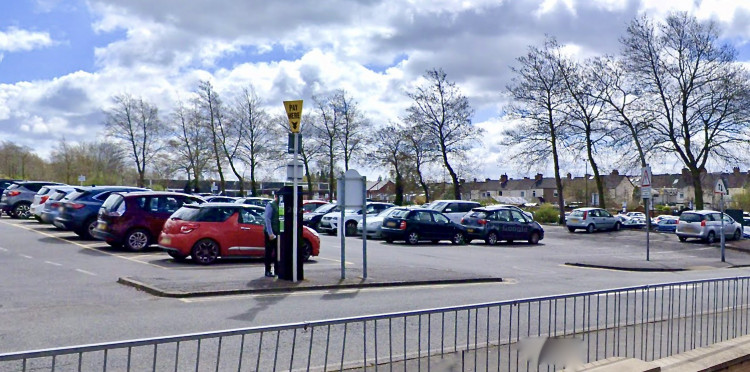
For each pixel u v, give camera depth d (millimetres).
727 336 8016
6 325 8062
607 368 5656
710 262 21828
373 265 15844
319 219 29250
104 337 7539
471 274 14633
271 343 7402
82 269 13484
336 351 7164
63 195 22734
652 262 20766
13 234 20984
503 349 7191
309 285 11852
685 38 38062
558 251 24703
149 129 53188
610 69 41656
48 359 6488
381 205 29094
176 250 14703
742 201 64375
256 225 15508
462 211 29734
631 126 40125
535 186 115125
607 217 36500
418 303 10562
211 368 6359
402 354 7023
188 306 9711
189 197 17891
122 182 56375
